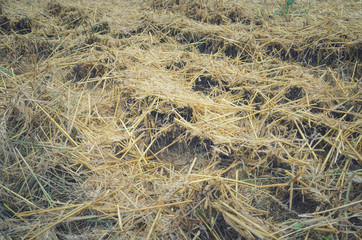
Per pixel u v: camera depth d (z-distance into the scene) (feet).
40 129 7.12
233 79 8.91
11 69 8.81
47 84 8.47
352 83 8.79
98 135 7.31
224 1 11.95
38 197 6.14
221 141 6.93
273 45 10.08
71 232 5.84
